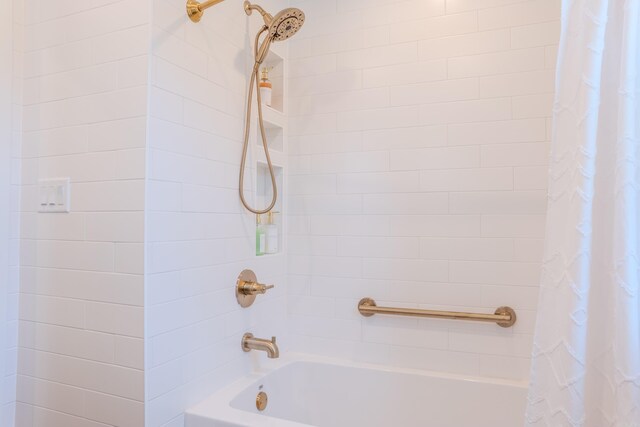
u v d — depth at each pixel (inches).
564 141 34.3
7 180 54.4
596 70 32.3
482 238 67.1
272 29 60.7
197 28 55.5
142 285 46.6
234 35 63.3
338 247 76.1
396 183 72.4
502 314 64.4
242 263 65.0
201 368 55.6
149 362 47.0
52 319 52.7
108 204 48.9
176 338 51.2
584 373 31.9
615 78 33.0
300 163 79.2
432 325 69.9
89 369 49.8
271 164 68.6
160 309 48.7
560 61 35.3
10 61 54.7
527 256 64.6
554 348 33.5
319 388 73.5
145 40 47.7
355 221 75.0
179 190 51.9
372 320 73.6
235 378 62.9
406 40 72.5
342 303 75.6
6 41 54.3
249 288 63.2
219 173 59.7
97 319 49.4
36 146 54.7
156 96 48.4
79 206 51.0
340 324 75.7
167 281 49.8
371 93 74.5
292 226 79.6
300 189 79.1
